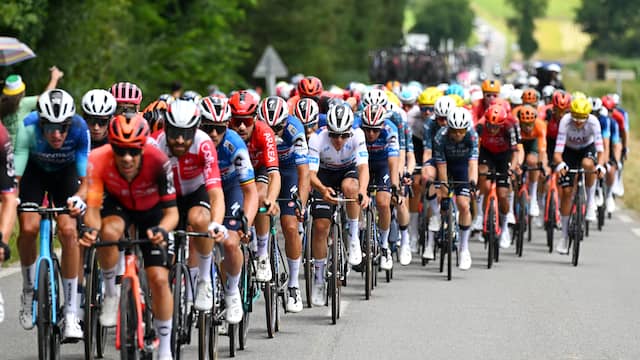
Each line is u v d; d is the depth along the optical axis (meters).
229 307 18.28
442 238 28.81
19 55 38.31
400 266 30.53
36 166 18.64
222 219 16.39
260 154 20.41
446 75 117.81
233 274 18.16
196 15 82.06
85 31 58.22
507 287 26.53
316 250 22.36
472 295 25.33
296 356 18.88
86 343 17.80
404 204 28.33
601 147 33.31
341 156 23.73
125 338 14.94
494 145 31.17
